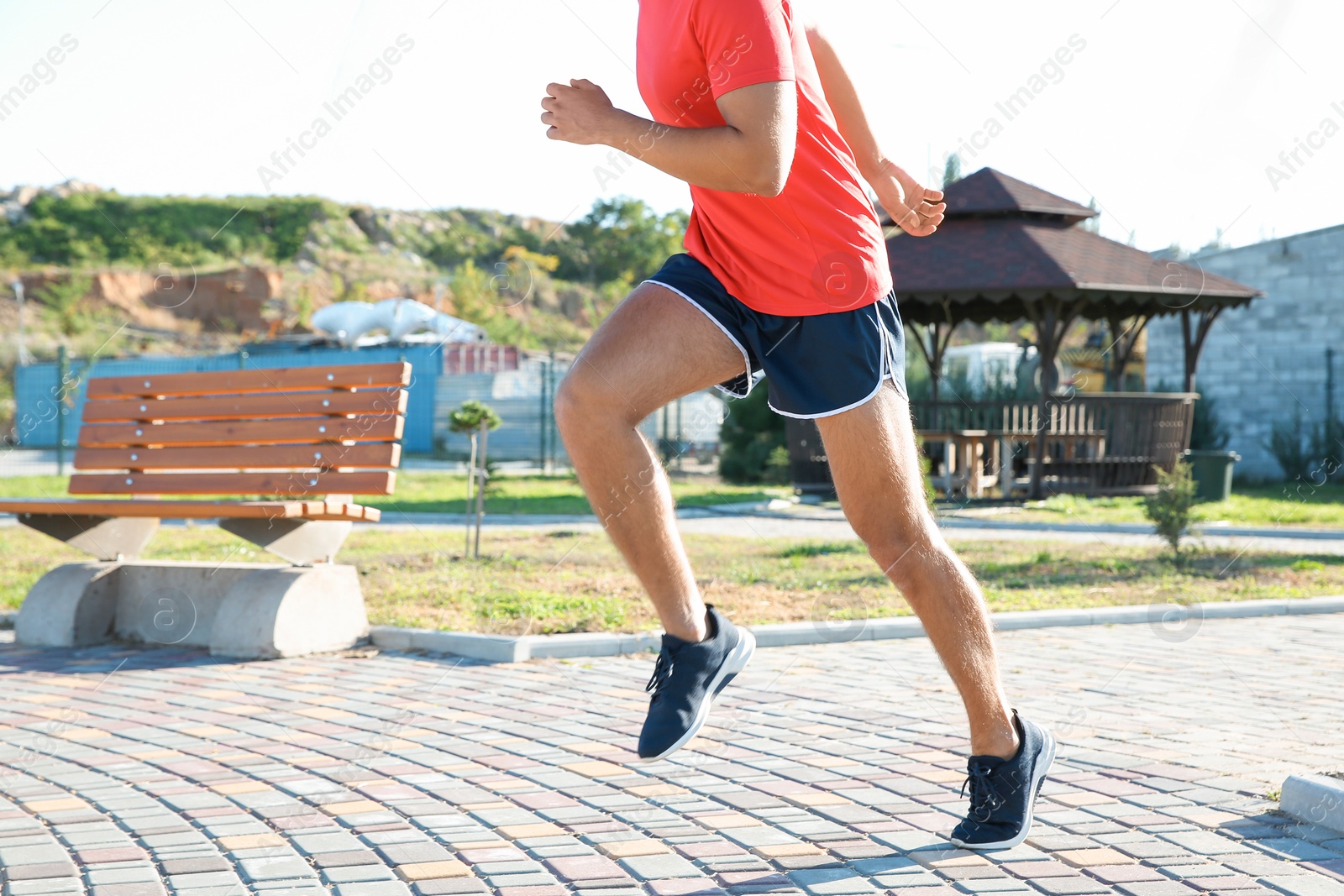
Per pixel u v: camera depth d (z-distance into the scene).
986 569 11.34
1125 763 4.37
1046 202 22.83
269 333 54.22
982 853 3.32
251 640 6.85
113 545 7.87
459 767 4.41
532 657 6.80
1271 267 27.83
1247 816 3.67
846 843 3.45
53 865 3.29
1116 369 25.00
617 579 10.23
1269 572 10.99
